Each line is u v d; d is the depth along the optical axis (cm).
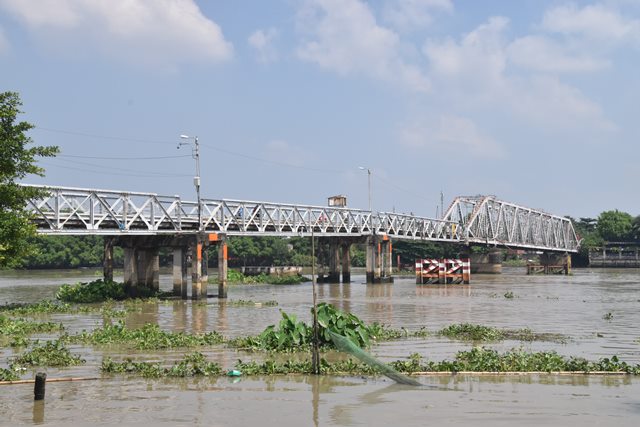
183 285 4891
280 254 13312
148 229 4644
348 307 4175
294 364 1931
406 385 1722
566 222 14862
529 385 1723
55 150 3372
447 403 1522
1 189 3186
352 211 7388
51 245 13038
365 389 1673
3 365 2027
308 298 4997
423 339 2597
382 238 7488
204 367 1911
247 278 7850
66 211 4431
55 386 1706
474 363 1961
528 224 12800
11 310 3816
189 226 5131
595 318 3441
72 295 4653
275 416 1408
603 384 1738
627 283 7319
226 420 1378
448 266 7050
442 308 4078
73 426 1334
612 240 16412
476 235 11169
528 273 10631
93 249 13438
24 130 3275
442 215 10981
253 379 1794
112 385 1716
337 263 7631
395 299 4869
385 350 2309
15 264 3356
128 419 1384
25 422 1362
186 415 1416
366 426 1331
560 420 1370
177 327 3053
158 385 1717
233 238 13188
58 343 2327
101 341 2489
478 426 1326
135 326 3097
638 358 2164
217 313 3744
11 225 3219
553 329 2948
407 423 1349
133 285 4884
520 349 2200
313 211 6744
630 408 1477
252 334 2775
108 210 4412
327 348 2289
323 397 1582
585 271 12219
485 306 4216
